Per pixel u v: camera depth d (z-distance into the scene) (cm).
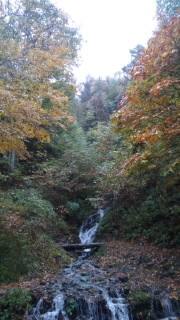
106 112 2819
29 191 1228
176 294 677
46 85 831
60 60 835
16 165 1466
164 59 648
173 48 657
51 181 1388
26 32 909
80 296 653
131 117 672
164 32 668
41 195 1303
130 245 1059
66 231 1280
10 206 1059
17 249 818
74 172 1498
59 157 1670
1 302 605
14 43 807
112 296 669
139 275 802
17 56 789
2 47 783
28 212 1086
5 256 780
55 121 915
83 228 1388
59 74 1134
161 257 900
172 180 800
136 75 681
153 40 696
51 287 697
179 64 659
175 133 602
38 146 1559
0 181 1307
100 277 781
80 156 1564
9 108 707
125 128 712
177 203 1049
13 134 792
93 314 626
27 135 831
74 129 1970
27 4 936
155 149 658
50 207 1185
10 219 967
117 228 1212
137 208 1189
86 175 1502
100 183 1323
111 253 1002
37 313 606
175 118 618
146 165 708
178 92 652
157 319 629
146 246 1030
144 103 668
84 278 771
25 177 1349
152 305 649
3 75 784
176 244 979
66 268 885
